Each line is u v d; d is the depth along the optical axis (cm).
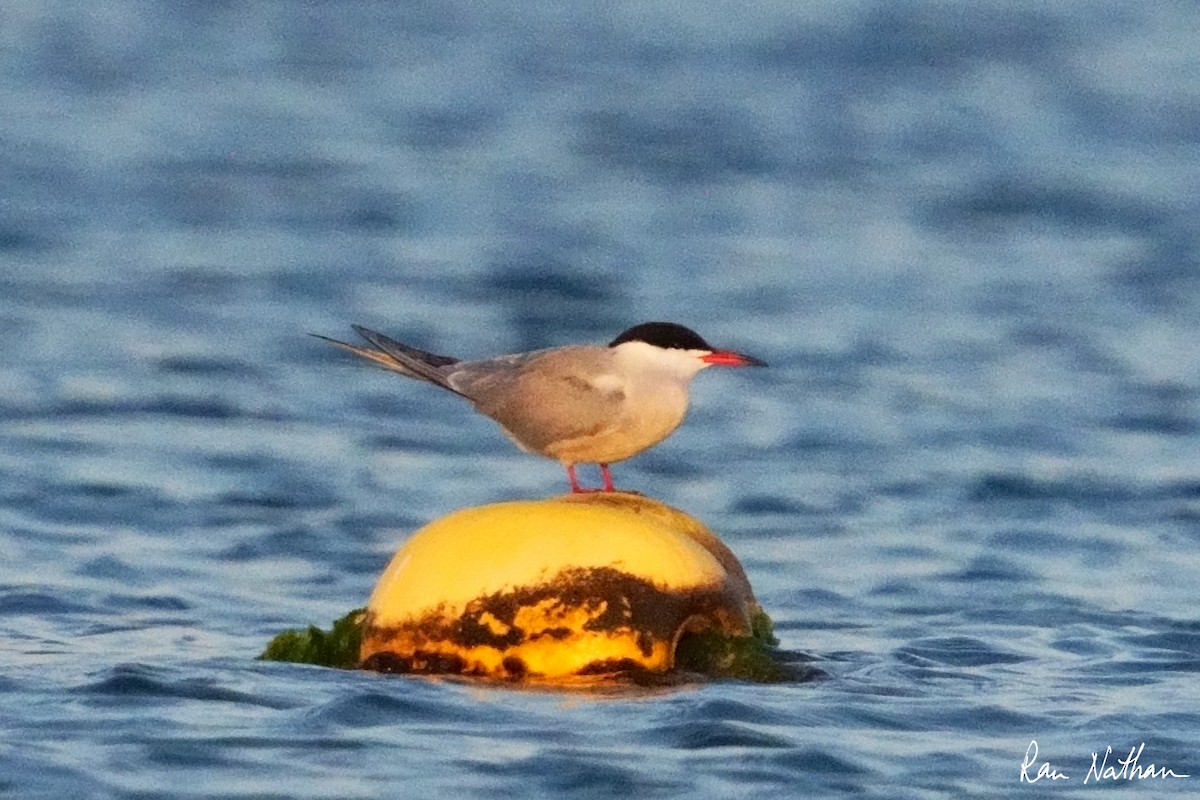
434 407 1772
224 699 845
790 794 732
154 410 1697
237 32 4425
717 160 3269
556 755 765
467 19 4709
